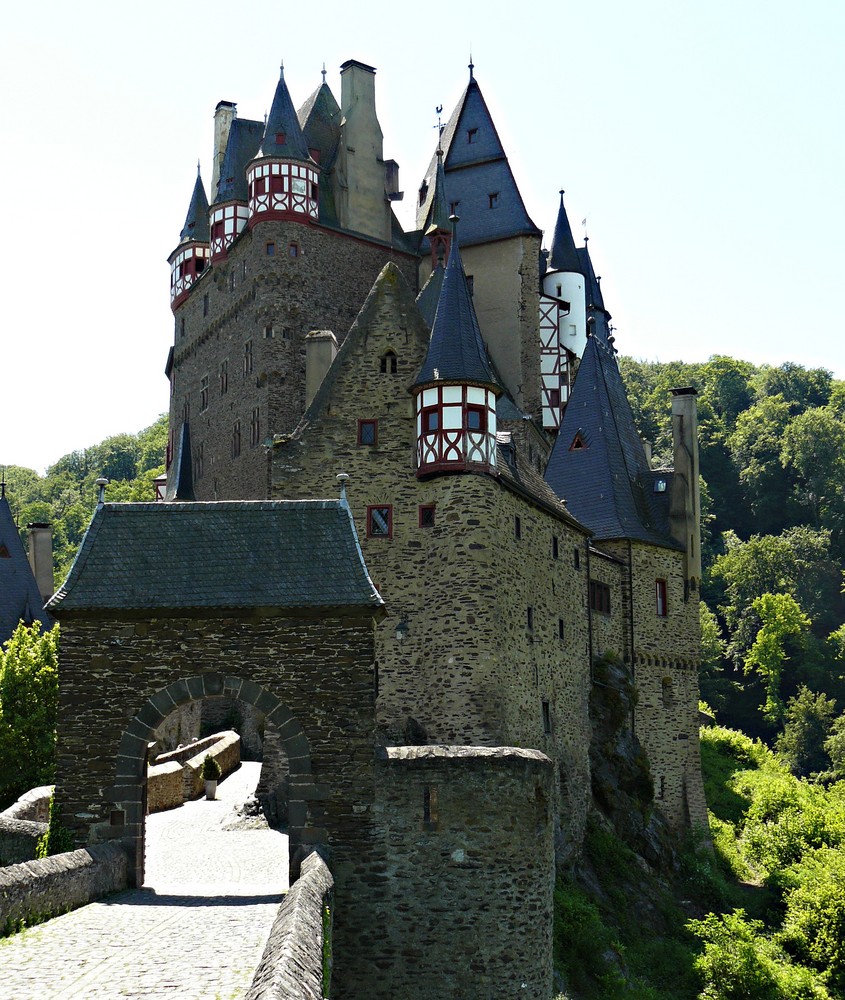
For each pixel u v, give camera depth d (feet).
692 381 444.55
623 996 107.76
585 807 140.15
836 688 302.25
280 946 43.73
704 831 166.50
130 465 522.47
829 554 355.15
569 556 143.13
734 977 124.67
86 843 76.48
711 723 245.86
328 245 203.51
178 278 241.35
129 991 46.44
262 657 78.13
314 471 122.11
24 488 502.38
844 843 171.63
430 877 75.15
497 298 205.98
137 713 77.61
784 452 378.94
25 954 52.85
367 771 76.43
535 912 75.77
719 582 350.64
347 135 209.87
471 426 117.91
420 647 116.88
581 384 182.70
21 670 137.90
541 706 128.36
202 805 131.64
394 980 74.08
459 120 218.38
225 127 246.68
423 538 118.93
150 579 79.71
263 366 198.08
